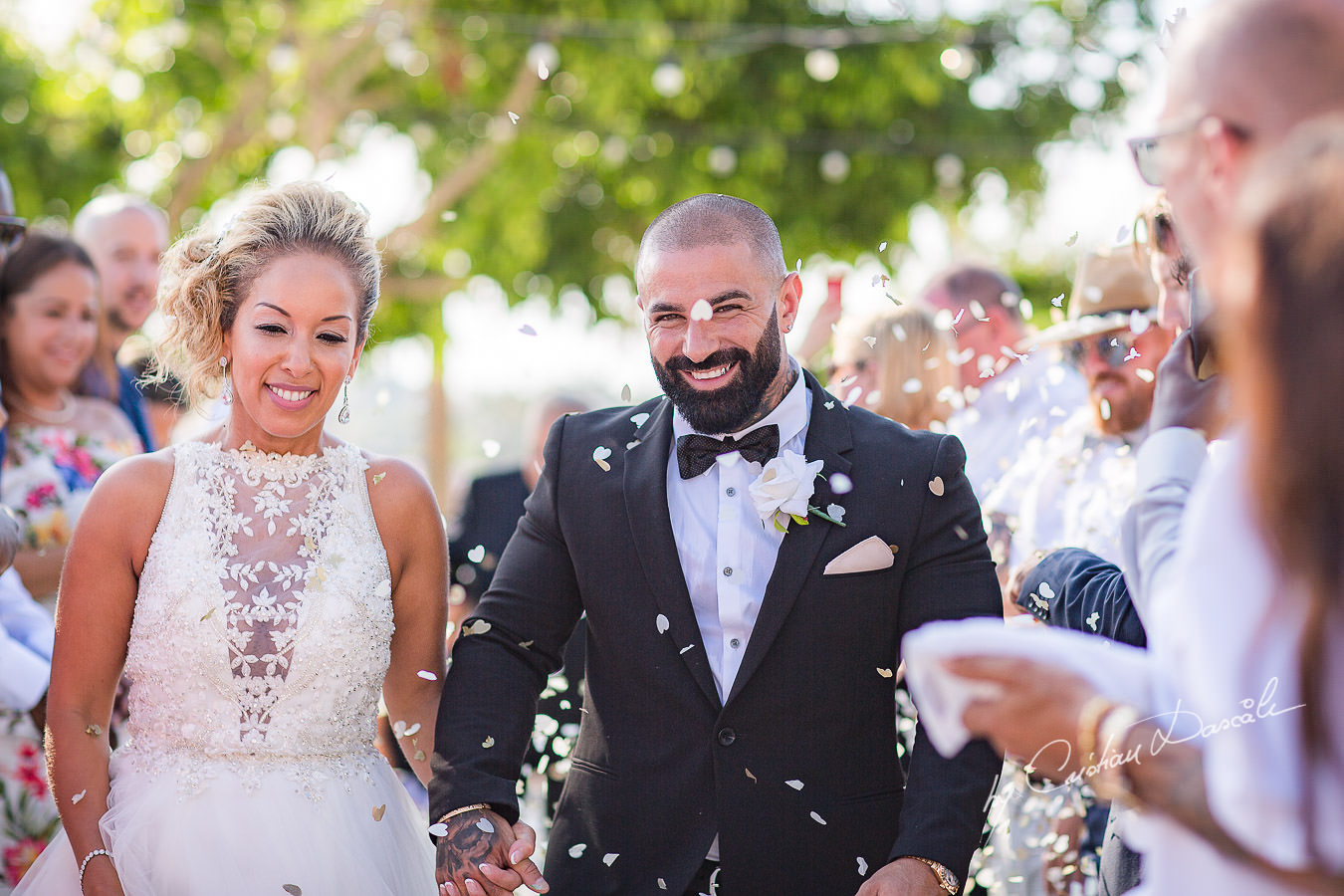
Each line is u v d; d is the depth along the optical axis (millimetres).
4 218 3109
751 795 2150
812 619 2166
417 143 11367
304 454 2396
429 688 2459
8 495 3445
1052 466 2848
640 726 2229
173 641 2217
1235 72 1207
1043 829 2631
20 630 2969
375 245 2410
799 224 11312
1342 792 1139
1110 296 2820
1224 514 1200
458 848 2070
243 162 11594
